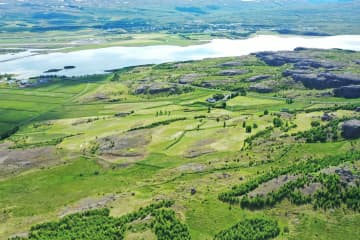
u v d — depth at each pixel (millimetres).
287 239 146875
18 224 180625
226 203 171250
